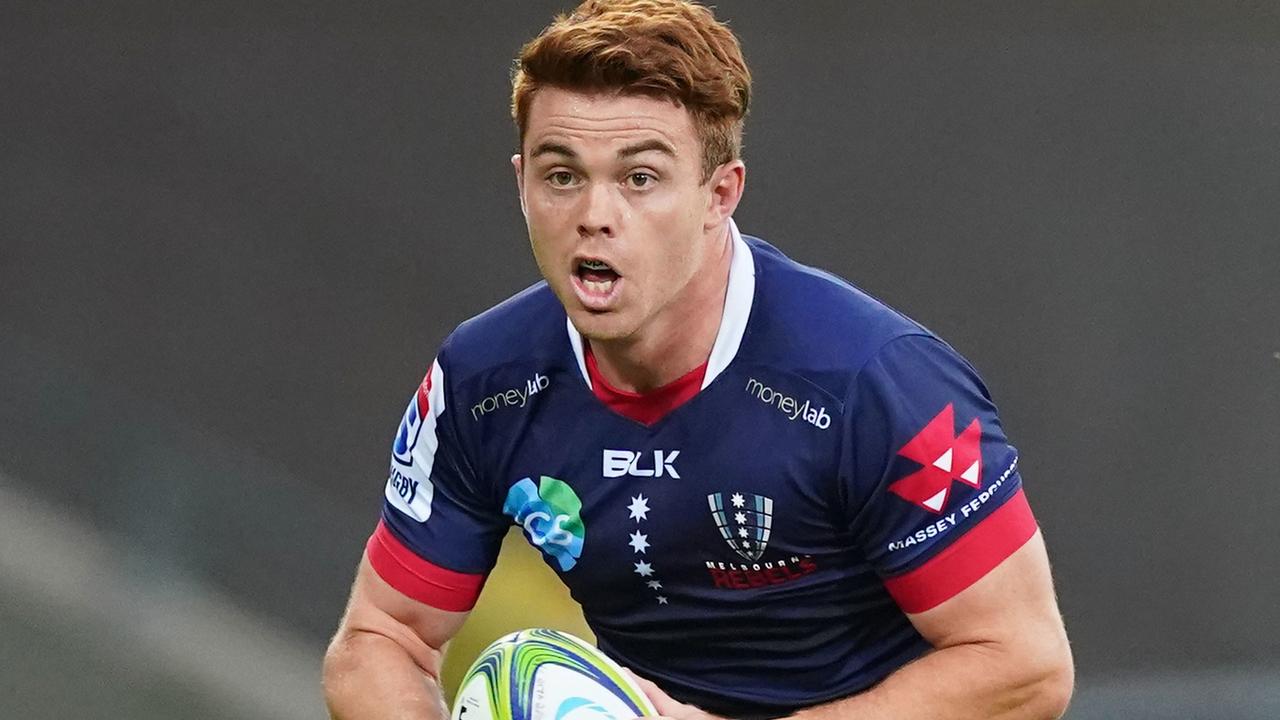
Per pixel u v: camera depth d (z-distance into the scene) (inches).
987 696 378.6
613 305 359.3
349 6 1033.5
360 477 994.7
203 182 1027.9
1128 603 924.6
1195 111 963.3
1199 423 941.8
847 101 980.6
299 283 1016.2
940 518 377.4
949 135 975.0
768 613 406.6
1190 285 951.6
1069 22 974.4
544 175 359.6
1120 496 937.5
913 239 971.9
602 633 439.8
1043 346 955.3
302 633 966.4
